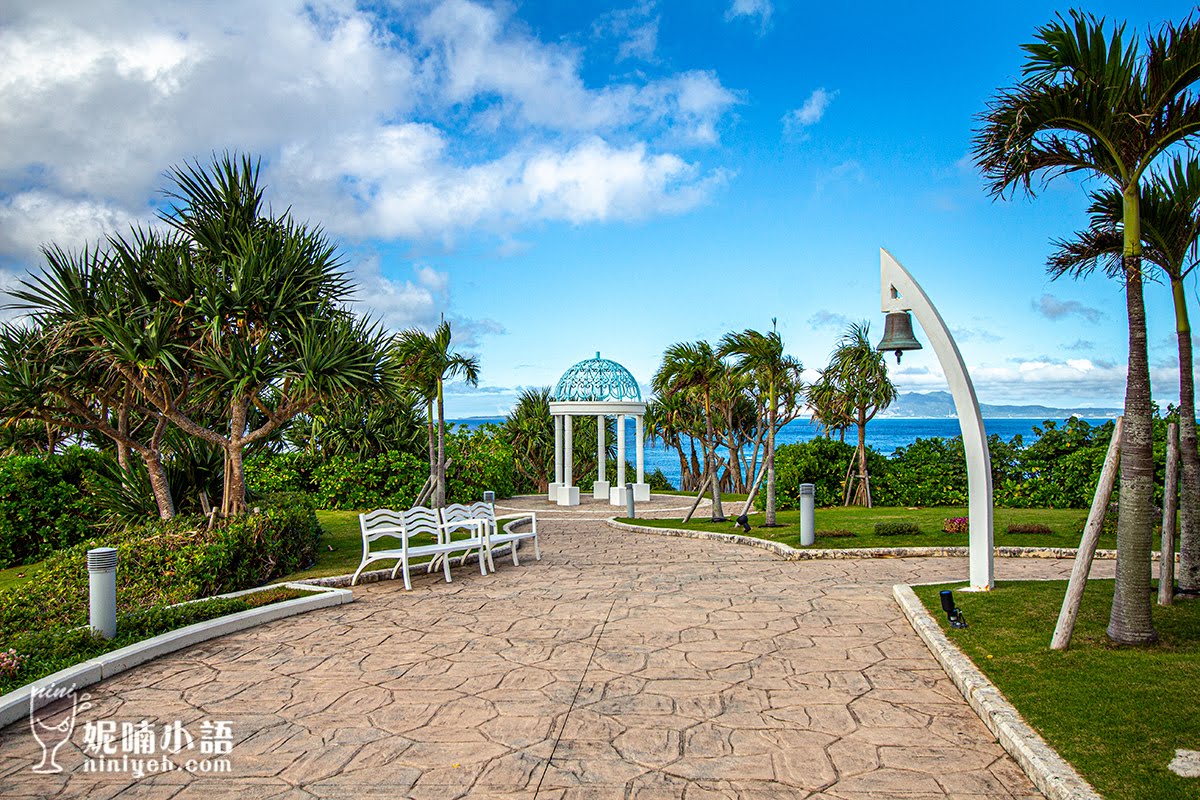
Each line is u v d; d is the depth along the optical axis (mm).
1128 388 5637
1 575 11648
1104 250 7832
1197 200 7078
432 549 9594
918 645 6352
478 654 6355
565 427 24234
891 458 19094
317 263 10867
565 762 4211
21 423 15492
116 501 11547
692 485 32531
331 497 18484
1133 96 5598
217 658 6352
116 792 3986
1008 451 16766
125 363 9391
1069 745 3982
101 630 6535
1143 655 5309
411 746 4473
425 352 14758
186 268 9953
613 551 12758
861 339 17594
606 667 5922
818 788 3842
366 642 6805
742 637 6723
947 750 4254
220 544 8992
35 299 9922
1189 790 3426
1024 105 5816
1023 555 10852
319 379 9797
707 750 4328
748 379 20641
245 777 4113
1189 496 7062
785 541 12477
